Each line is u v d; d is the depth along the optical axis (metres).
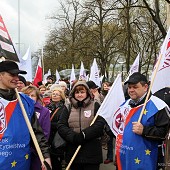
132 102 3.94
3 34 3.73
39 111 4.52
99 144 4.50
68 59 32.47
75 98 4.54
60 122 4.51
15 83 3.35
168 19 18.02
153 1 22.03
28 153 3.36
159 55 4.30
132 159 3.70
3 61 3.32
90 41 28.27
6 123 3.22
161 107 3.65
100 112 4.37
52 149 5.15
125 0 18.73
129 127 3.78
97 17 26.72
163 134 3.58
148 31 24.28
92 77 11.11
